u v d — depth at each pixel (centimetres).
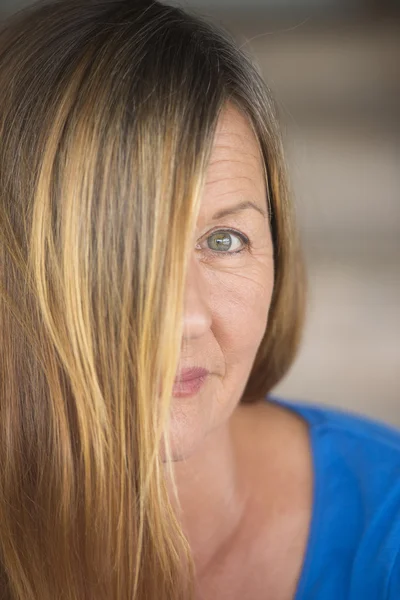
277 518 85
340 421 96
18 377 74
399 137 343
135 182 64
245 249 73
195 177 65
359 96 361
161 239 65
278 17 391
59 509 75
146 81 65
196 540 84
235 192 70
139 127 64
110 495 71
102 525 72
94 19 70
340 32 387
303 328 97
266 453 90
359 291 287
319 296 284
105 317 67
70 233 66
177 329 65
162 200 64
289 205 84
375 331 272
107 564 74
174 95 65
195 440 72
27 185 69
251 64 75
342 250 302
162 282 65
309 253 300
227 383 75
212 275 72
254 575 84
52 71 68
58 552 75
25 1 100
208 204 69
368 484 85
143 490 69
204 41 70
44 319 69
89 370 68
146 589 74
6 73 71
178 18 71
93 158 65
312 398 249
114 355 68
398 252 302
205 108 65
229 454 85
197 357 70
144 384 67
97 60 66
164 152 64
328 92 358
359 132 345
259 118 74
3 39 74
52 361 72
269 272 76
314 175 327
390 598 78
